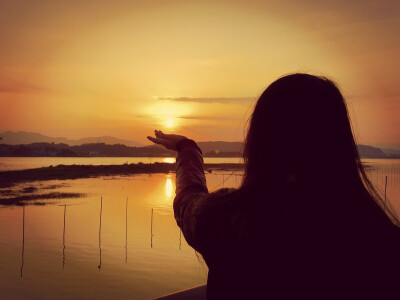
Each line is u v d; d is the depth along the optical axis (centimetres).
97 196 7394
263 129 89
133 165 13600
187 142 114
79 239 4425
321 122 86
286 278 81
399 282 80
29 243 4225
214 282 89
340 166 86
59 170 11050
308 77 92
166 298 183
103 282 3125
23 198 6438
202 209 90
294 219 82
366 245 81
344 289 80
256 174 88
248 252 84
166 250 4084
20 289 2958
